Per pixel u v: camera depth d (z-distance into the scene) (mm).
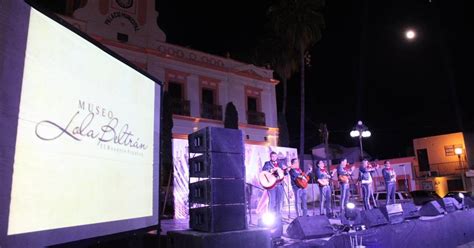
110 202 5078
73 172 4367
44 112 3965
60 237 4090
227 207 5898
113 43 19750
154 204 6379
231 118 22594
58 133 4156
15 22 3660
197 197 6180
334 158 33844
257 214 14328
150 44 21344
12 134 3535
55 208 4047
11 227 3471
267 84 26797
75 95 4469
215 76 23953
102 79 5051
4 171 3410
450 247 11203
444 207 12094
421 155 37094
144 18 21562
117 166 5309
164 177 15430
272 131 26234
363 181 13289
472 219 12945
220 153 5996
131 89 5832
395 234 9219
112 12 20484
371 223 9133
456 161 34875
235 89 24859
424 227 10289
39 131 3881
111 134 5203
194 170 6379
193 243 5582
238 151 6238
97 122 4887
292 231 7867
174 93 22062
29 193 3705
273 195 10016
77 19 19000
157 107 6703
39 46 3951
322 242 7551
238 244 5750
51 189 4004
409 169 37000
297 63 30016
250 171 15703
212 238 5523
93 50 4879
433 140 36469
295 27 28094
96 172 4805
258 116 25547
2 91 3457
